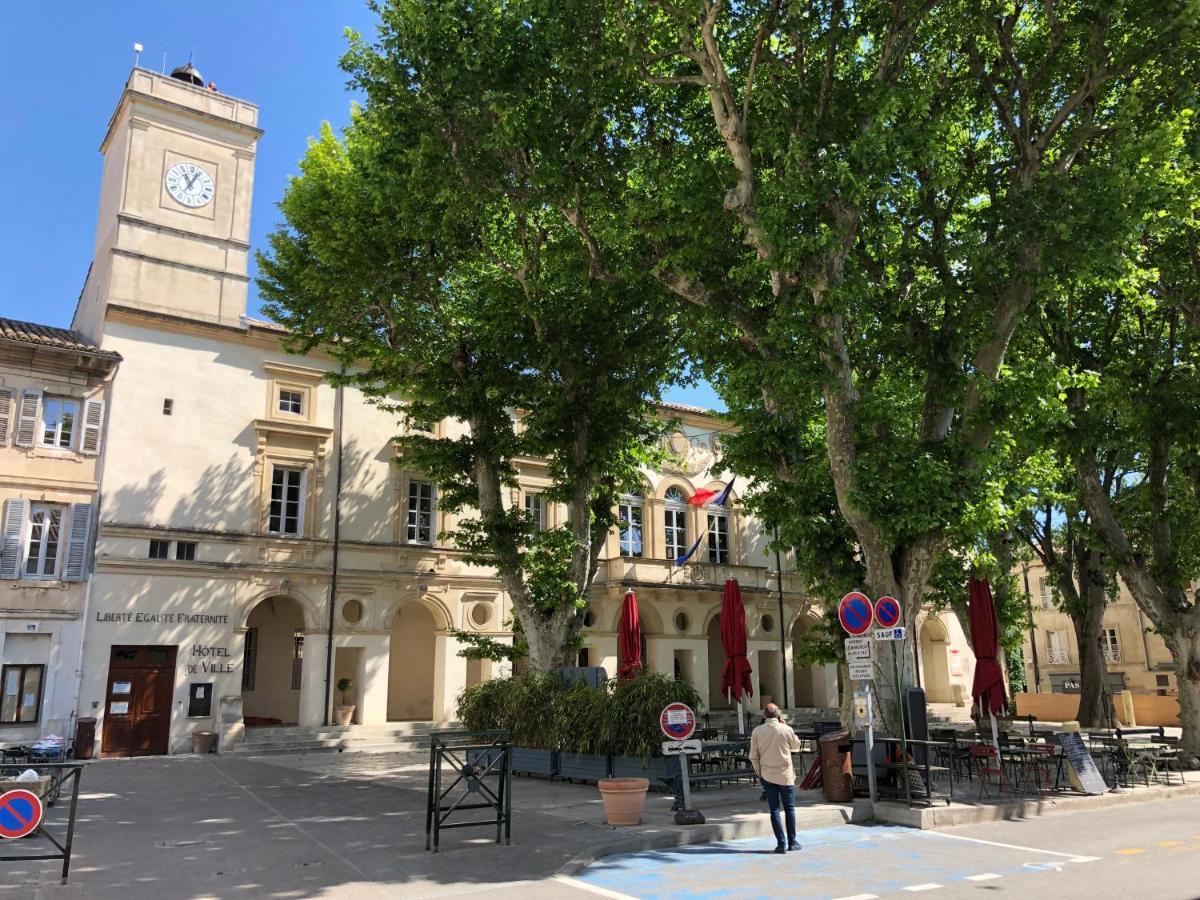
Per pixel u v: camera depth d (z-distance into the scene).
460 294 21.00
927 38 15.55
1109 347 18.03
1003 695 15.14
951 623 39.25
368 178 17.48
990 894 7.88
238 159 27.91
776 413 16.70
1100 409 17.88
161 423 24.80
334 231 19.08
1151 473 18.19
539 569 19.31
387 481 28.42
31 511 22.77
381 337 21.00
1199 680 17.31
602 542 21.44
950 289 15.23
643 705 14.19
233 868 8.88
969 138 16.77
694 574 33.03
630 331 19.92
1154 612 17.67
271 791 15.05
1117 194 13.06
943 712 34.97
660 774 13.74
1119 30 14.20
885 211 15.11
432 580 28.36
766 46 14.51
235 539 25.19
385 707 26.84
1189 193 13.59
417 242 18.81
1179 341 19.09
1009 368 14.95
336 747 24.75
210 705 24.08
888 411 15.02
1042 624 46.00
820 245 12.73
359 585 27.03
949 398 14.98
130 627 23.23
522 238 18.17
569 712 15.53
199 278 26.28
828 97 14.15
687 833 10.56
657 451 23.38
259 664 28.50
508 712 17.11
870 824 11.91
